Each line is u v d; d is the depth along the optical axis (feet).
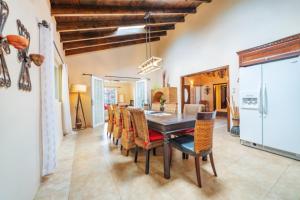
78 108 20.15
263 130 10.05
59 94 15.84
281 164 8.18
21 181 4.66
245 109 11.12
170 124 7.29
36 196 5.85
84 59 20.76
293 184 6.35
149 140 7.70
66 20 12.98
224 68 15.16
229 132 14.93
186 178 6.98
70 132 16.46
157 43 26.27
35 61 5.61
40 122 7.16
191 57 19.19
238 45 13.80
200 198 5.60
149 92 25.21
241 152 9.95
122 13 12.96
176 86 21.98
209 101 30.66
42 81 7.30
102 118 22.26
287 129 8.92
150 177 7.14
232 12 14.24
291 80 8.73
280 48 9.14
